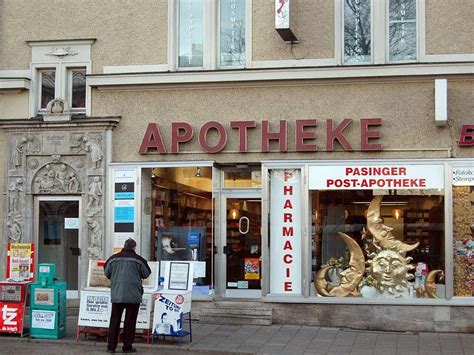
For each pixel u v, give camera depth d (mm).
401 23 13273
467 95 12711
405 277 12906
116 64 14117
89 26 14258
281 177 13453
